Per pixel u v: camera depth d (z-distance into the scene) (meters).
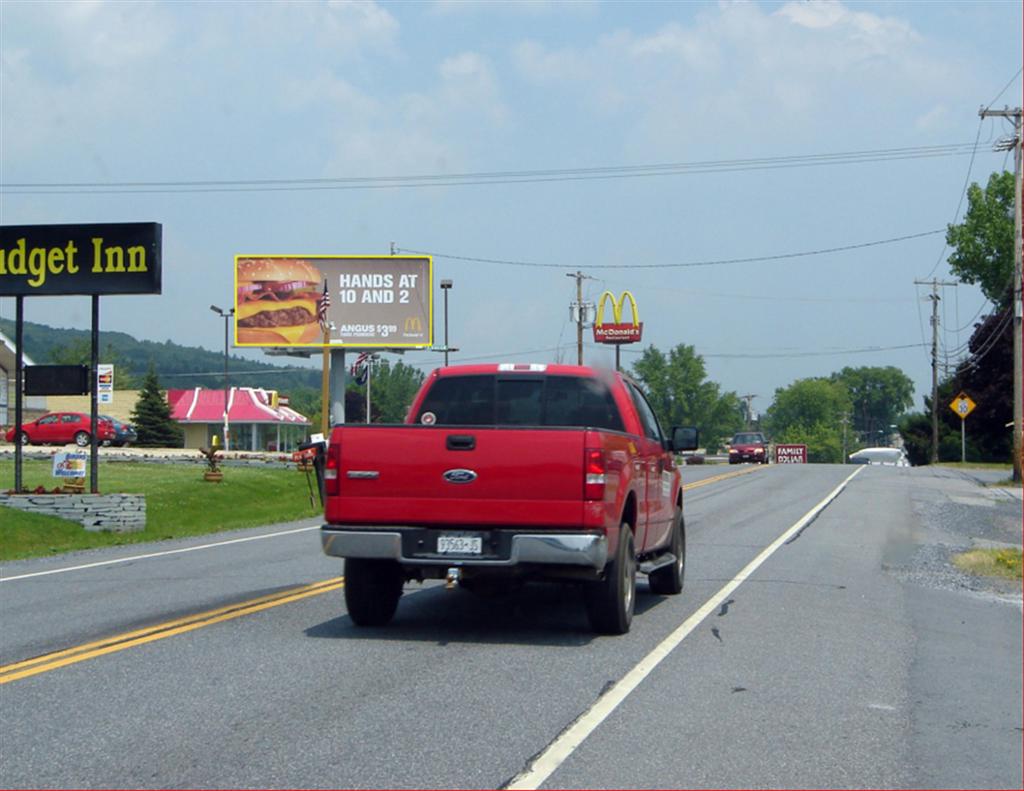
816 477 42.16
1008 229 66.75
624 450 9.98
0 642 9.68
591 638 9.95
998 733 7.17
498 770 6.11
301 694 7.74
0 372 53.88
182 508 28.30
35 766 6.16
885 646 9.89
